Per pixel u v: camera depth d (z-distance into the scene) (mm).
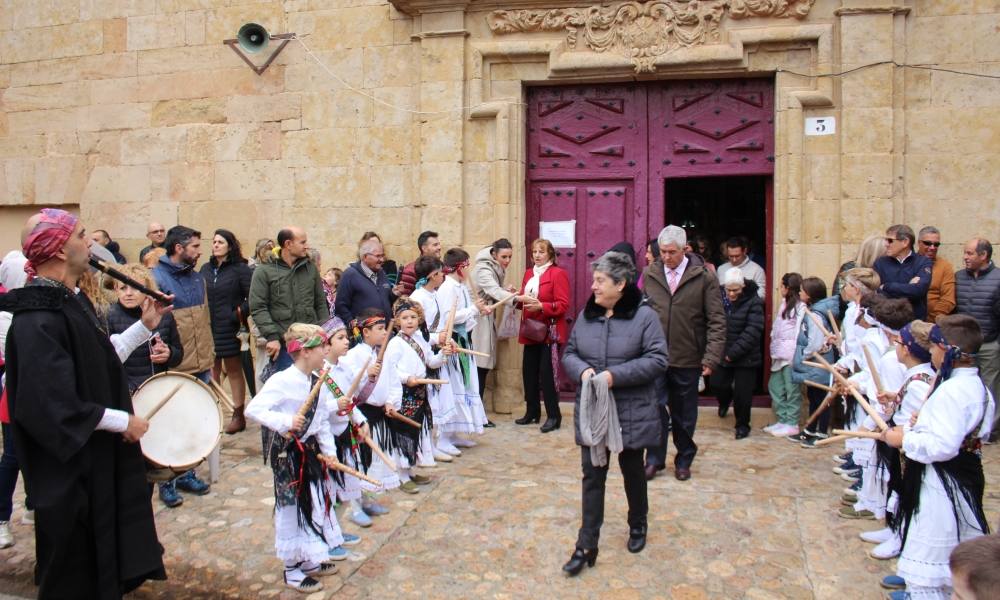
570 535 4801
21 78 9391
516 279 7785
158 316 4008
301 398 4188
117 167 9047
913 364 4062
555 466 6074
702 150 7598
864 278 5227
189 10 8727
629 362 4242
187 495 5586
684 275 5766
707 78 7516
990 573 1803
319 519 4203
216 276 7082
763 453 6395
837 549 4566
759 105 7473
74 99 9195
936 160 6969
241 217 8625
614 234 7816
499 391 7793
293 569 4238
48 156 9312
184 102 8789
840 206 7102
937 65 6949
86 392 3367
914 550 3705
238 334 7141
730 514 5066
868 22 6965
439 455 6242
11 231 9664
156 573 3607
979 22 6863
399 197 8109
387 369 5184
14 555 4680
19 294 3299
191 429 4184
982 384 3631
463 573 4367
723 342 5684
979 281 6535
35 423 3191
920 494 3695
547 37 7672
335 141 8289
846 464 5863
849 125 7027
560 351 7941
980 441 3682
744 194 9555
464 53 7805
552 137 7930
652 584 4211
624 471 4535
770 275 7688
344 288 6594
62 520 3291
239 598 4141
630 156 7754
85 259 3576
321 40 8305
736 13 7227
